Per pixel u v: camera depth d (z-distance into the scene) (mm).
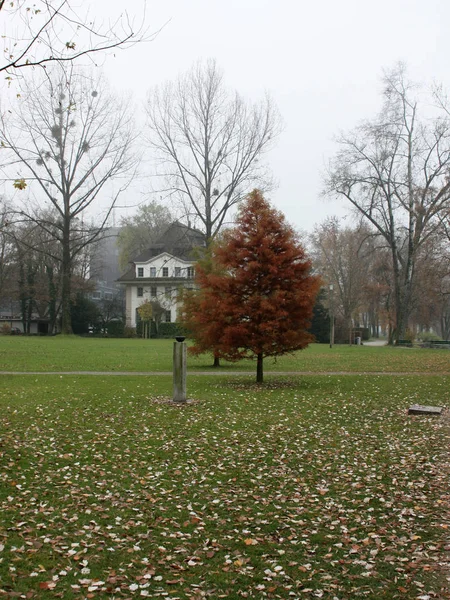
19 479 7699
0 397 15648
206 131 45031
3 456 8852
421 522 6227
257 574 5000
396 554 5398
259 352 19422
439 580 4867
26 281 71062
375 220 49188
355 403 14984
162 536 5840
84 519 6281
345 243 64375
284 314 18859
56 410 13516
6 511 6422
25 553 5289
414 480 7777
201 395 16672
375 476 8016
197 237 48281
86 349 36375
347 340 65062
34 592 4566
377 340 84000
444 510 6582
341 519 6324
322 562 5254
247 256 19266
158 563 5191
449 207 38938
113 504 6801
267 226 19172
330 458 9055
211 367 27344
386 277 64750
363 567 5141
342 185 46375
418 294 59875
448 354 35688
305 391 17641
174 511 6605
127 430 11195
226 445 9930
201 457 9078
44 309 77938
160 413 13320
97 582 4754
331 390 17891
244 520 6285
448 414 13195
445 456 9094
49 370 24016
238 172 45469
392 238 49594
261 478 7938
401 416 12961
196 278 20219
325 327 65500
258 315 19125
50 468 8336
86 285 70312
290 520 6293
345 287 60469
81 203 52031
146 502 6902
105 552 5406
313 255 67938
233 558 5328
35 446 9617
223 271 26734
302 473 8219
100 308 80938
